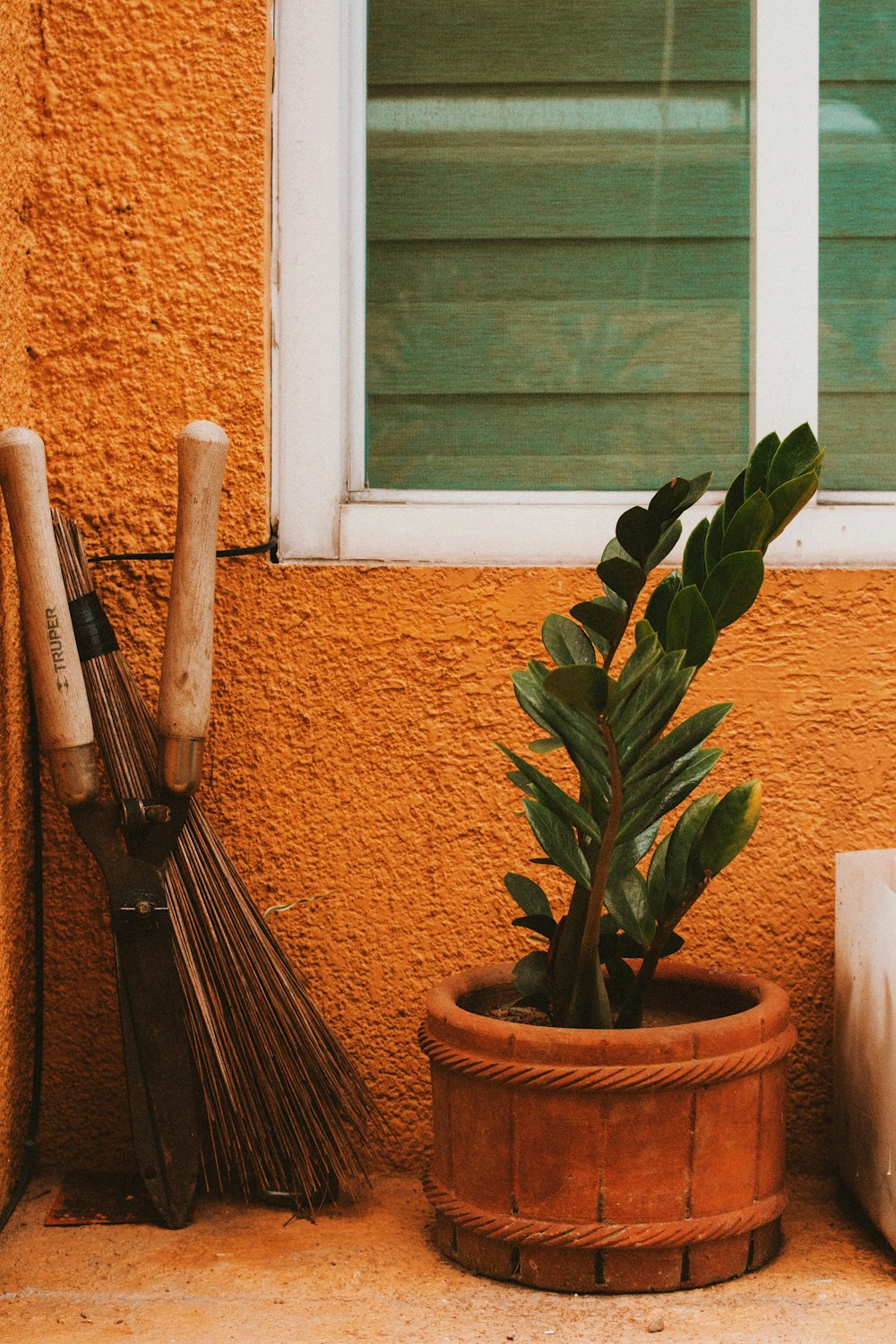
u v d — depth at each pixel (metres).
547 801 1.39
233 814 1.74
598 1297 1.38
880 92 1.86
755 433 1.84
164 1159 1.56
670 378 1.86
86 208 1.73
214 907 1.61
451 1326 1.32
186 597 1.55
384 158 1.86
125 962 1.57
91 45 1.72
